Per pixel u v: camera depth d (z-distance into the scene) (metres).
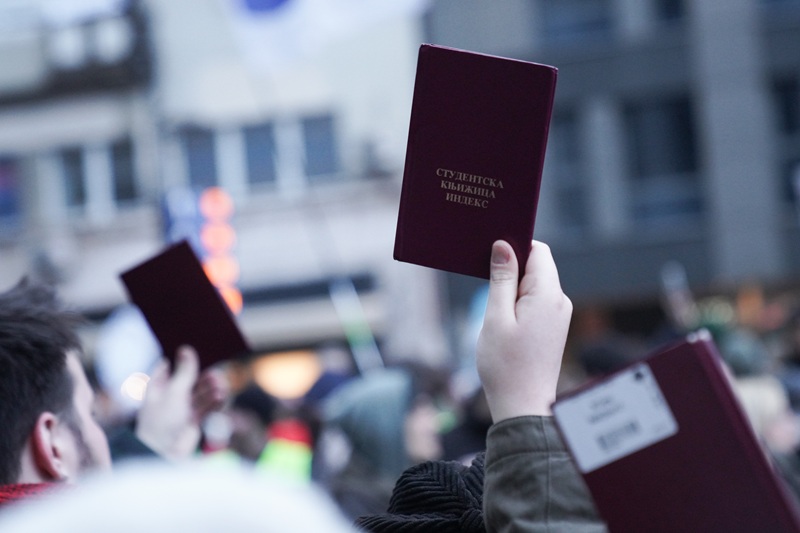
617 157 15.46
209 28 15.81
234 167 15.78
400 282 15.20
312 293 15.54
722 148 15.17
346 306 11.30
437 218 1.44
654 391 1.13
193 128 15.84
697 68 15.30
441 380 5.38
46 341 1.58
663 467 1.12
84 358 1.75
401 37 15.37
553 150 15.62
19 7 16.25
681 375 1.13
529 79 1.43
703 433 1.12
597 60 15.49
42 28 16.23
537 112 1.43
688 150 15.33
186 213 10.37
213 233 10.49
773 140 15.10
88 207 16.30
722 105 15.20
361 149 15.45
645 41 15.42
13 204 16.45
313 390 5.70
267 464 5.00
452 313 14.95
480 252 1.43
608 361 3.96
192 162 15.92
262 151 15.72
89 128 16.19
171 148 15.88
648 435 1.13
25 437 1.54
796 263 14.93
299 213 15.54
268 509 0.68
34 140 16.36
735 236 15.08
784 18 15.13
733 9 15.24
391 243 15.38
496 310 1.35
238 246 15.65
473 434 4.10
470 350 11.45
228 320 2.40
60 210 16.36
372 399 4.19
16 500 1.26
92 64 16.02
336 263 14.46
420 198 1.45
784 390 5.52
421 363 5.41
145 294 2.41
